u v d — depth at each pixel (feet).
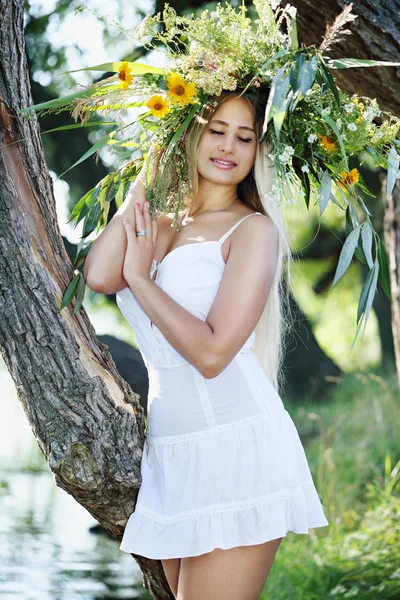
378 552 15.25
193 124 8.37
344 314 55.47
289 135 8.34
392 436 22.85
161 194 8.44
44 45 24.66
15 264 7.89
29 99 8.18
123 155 8.49
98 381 8.11
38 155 8.22
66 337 8.02
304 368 37.47
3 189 7.88
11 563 16.14
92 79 24.63
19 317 7.90
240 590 7.77
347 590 14.20
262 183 8.35
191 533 7.73
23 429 33.94
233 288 7.73
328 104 8.27
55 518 20.03
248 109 8.22
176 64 8.33
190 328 7.57
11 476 24.79
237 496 7.78
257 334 8.79
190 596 7.82
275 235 8.04
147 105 8.04
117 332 45.73
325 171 8.27
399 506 17.04
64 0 24.21
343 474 20.48
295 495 8.03
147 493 8.10
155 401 8.21
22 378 7.99
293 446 8.22
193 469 7.88
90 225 9.09
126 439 8.16
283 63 8.04
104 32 22.02
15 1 7.89
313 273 45.62
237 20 8.38
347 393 33.68
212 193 8.57
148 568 8.89
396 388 30.32
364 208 8.50
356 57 10.81
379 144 8.61
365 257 8.65
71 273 8.35
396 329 13.94
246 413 7.97
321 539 16.87
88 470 7.86
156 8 20.45
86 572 15.92
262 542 7.73
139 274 7.99
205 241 8.11
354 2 10.44
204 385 7.97
